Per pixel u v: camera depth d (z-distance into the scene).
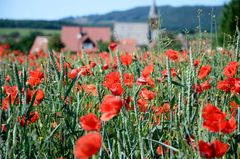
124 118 2.05
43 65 3.16
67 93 2.41
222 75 3.12
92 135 1.51
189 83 2.11
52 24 110.31
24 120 2.30
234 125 1.76
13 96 2.50
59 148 2.40
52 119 2.75
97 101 2.73
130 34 61.72
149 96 2.59
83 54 3.85
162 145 2.06
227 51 4.16
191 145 1.97
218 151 1.69
